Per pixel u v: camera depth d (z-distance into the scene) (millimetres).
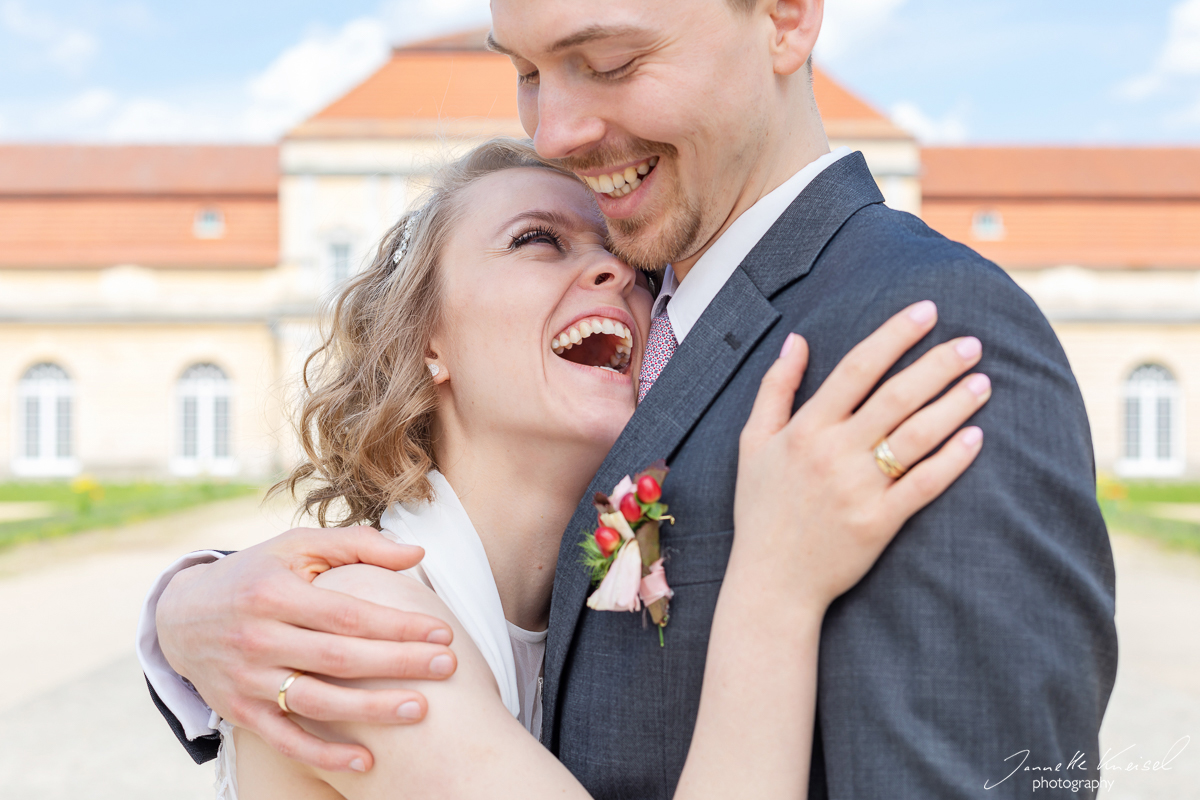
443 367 1712
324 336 1964
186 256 31656
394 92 32062
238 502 18938
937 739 1035
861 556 1079
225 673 1330
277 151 35969
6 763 4895
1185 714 5391
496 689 1352
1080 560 1077
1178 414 31938
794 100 1420
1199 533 12492
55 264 31734
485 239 1664
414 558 1413
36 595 9195
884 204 1431
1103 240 33688
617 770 1314
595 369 1657
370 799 1290
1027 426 1079
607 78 1272
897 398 1066
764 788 1096
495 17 1310
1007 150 36156
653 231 1416
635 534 1253
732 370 1338
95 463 31406
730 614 1139
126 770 4805
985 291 1130
